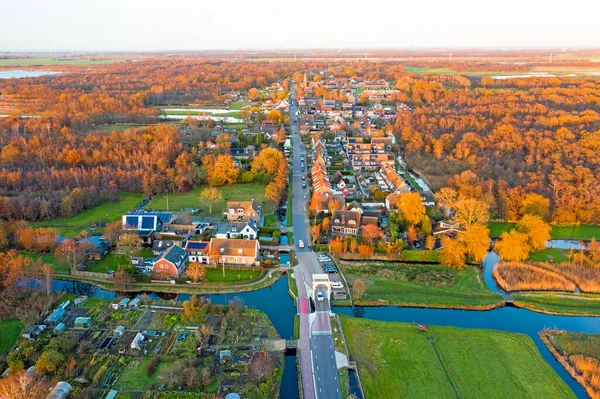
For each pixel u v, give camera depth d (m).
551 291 123.12
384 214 167.50
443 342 100.12
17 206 163.75
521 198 165.12
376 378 88.88
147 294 121.25
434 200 175.62
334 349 96.31
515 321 110.75
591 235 156.50
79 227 159.12
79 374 87.50
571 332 104.75
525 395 85.19
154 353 94.00
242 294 120.56
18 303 109.44
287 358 96.38
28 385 82.25
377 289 121.81
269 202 182.62
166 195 193.12
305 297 116.19
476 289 123.19
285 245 145.88
